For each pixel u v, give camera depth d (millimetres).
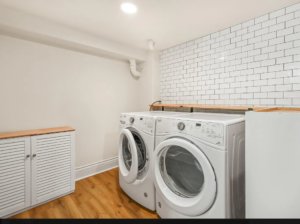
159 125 1502
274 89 1606
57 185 1808
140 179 1684
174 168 1442
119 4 1505
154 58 2736
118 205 1706
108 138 2654
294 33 1484
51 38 1893
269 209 970
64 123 2184
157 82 2801
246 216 1051
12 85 1782
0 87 1714
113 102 2699
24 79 1857
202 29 1990
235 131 1191
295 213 894
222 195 1077
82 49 2279
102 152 2588
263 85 1678
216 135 1115
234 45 1889
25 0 1452
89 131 2434
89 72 2396
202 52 2201
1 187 1458
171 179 1466
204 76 2186
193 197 1250
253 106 1750
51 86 2057
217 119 1274
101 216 1544
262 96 1687
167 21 1810
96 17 1741
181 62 2465
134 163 1646
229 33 1929
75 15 1704
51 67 2047
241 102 1842
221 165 1084
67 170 1888
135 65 2814
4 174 1471
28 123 1895
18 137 1543
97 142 2525
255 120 1009
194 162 1290
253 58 1743
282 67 1556
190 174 1331
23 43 1839
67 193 1893
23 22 1644
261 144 989
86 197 1852
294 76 1489
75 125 2289
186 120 1292
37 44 1933
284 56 1542
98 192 1959
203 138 1177
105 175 2443
